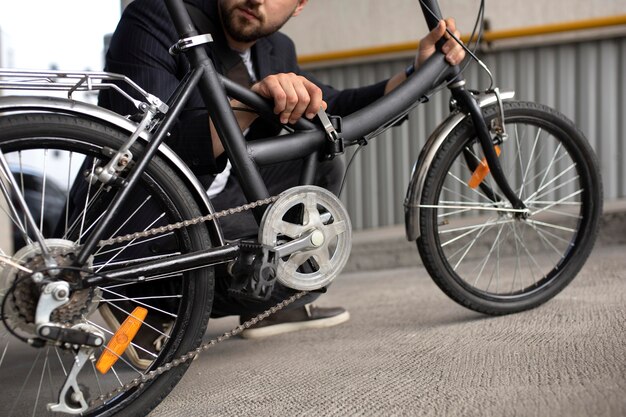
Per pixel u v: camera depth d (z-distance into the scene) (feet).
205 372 6.31
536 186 15.52
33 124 4.58
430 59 6.67
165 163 5.08
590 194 7.38
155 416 5.19
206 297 5.24
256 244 5.32
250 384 5.77
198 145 5.64
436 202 6.81
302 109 5.66
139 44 6.12
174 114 5.12
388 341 6.71
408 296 9.39
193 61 5.40
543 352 5.66
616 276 8.78
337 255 5.73
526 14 16.19
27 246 4.59
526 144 15.47
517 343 6.02
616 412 4.26
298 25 17.30
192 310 5.19
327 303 9.64
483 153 6.95
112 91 6.07
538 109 7.10
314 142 5.87
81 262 4.58
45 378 6.57
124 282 4.83
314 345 6.93
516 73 16.52
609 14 15.96
